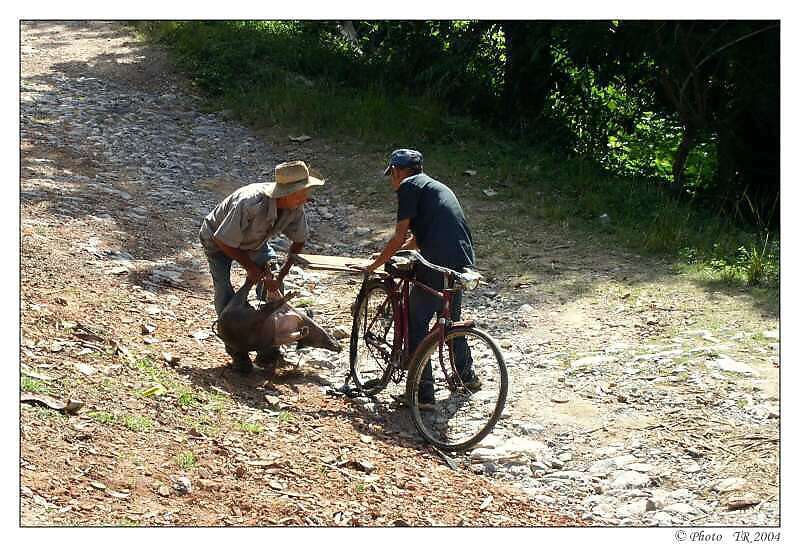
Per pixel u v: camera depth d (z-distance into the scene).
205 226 6.25
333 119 14.58
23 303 6.51
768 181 13.08
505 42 15.05
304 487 4.73
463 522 4.66
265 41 17.69
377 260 6.21
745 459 5.48
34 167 10.95
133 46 18.00
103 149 12.47
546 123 14.43
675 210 10.98
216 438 5.06
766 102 12.12
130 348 6.27
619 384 6.56
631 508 5.06
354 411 6.13
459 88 15.52
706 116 13.07
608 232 10.59
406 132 14.10
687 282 8.78
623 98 14.84
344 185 12.37
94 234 8.87
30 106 13.94
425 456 5.61
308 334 6.41
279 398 6.09
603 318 7.96
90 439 4.64
